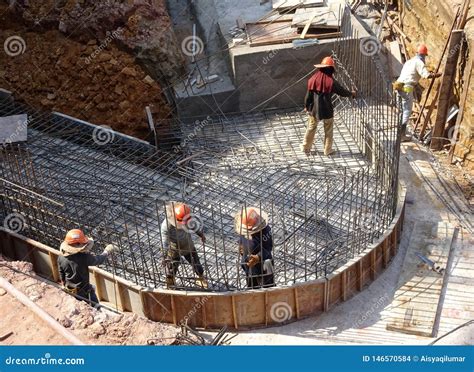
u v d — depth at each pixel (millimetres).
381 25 14219
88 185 11547
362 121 12180
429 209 11445
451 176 12047
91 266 9180
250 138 13047
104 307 9883
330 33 13320
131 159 12477
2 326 8461
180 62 13977
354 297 9969
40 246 10180
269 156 12406
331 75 11539
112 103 13781
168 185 11836
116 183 11625
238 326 9516
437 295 9836
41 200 10391
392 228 10336
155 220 10844
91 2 13703
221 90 13461
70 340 8219
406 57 13969
